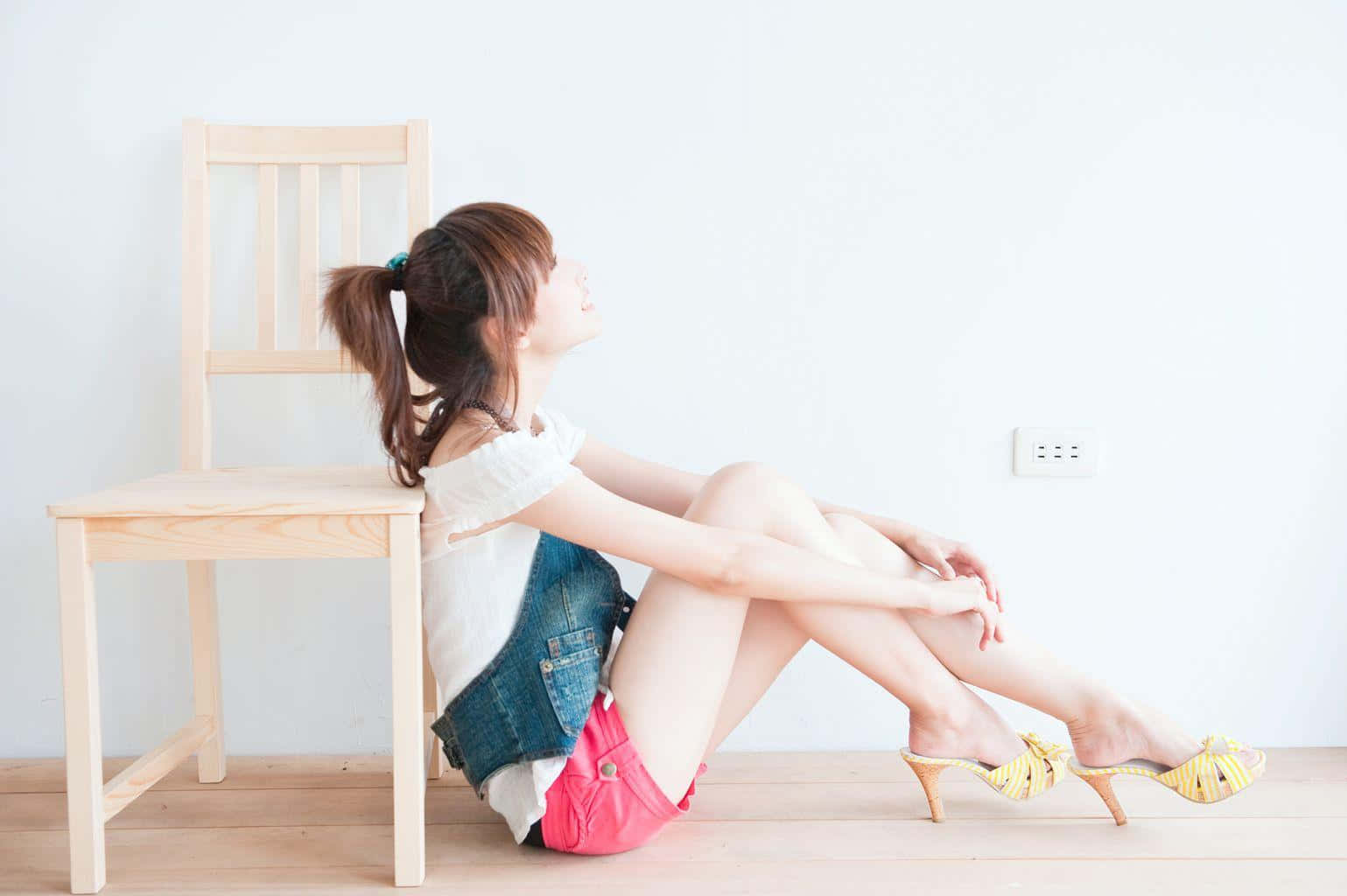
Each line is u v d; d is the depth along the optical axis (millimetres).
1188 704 1764
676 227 1690
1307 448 1729
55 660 1714
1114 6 1673
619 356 1706
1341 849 1350
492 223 1219
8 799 1538
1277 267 1703
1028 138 1688
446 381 1265
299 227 1606
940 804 1433
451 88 1667
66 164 1654
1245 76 1682
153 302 1675
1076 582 1749
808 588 1230
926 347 1713
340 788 1585
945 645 1353
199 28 1650
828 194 1690
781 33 1671
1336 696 1756
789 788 1576
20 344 1674
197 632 1581
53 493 1694
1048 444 1720
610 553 1225
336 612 1733
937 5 1670
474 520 1238
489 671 1239
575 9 1662
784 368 1713
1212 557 1745
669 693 1235
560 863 1312
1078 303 1708
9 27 1634
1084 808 1486
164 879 1272
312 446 1711
